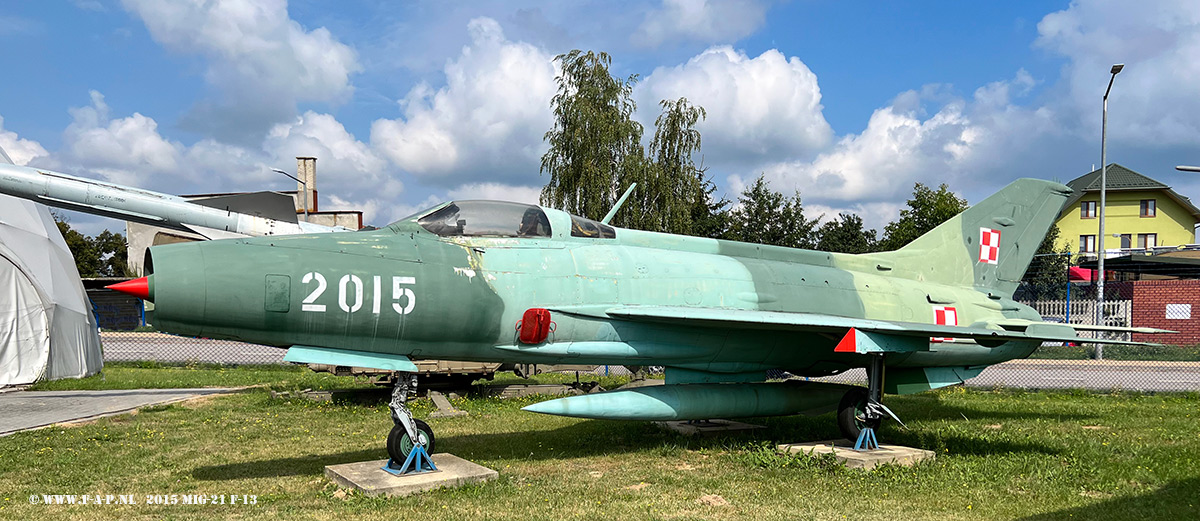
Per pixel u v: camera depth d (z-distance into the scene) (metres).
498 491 6.86
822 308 10.21
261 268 7.01
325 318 7.21
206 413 11.91
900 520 6.18
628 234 9.64
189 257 6.86
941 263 12.38
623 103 26.61
